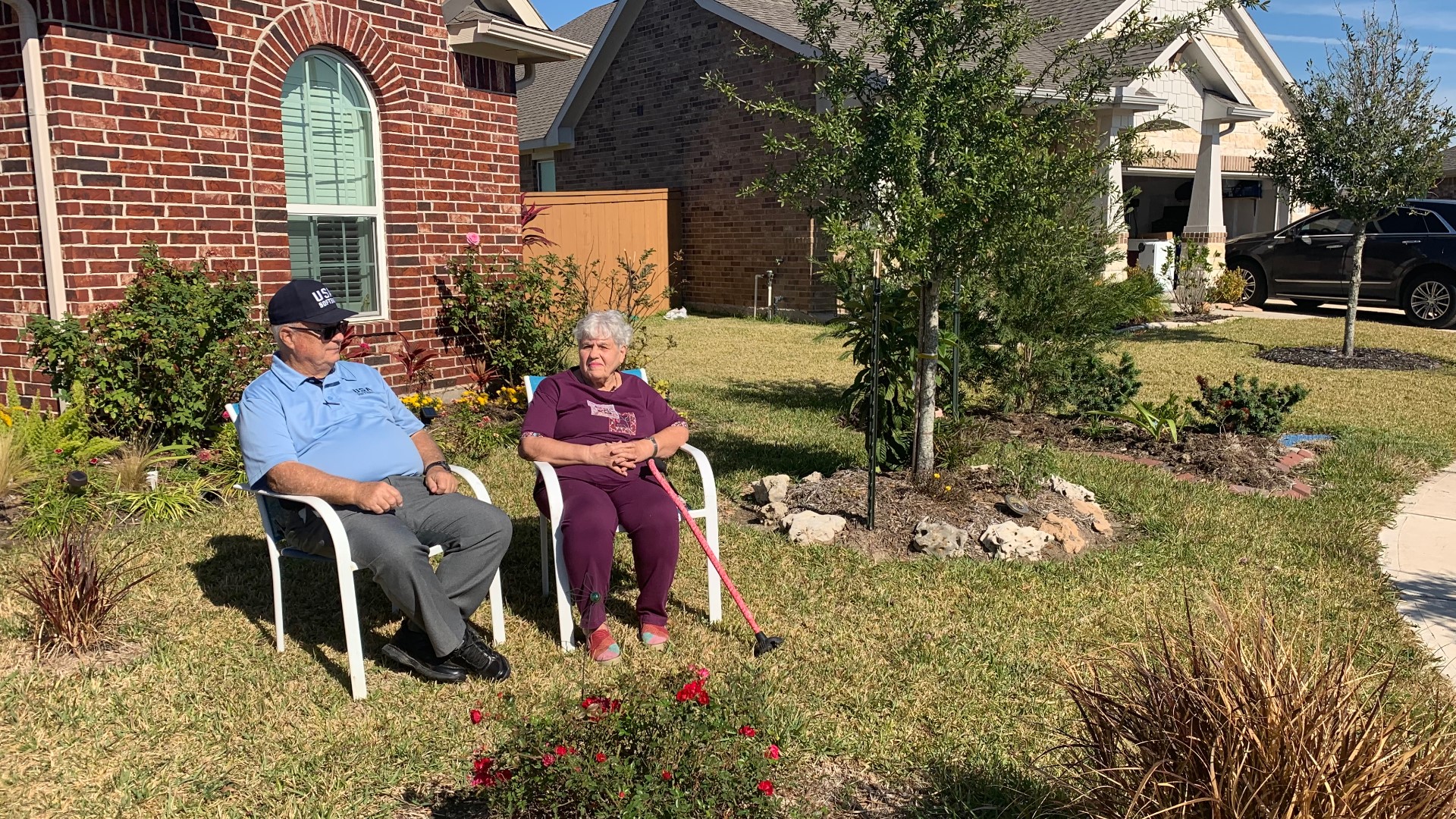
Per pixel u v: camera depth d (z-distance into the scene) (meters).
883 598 4.45
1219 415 7.54
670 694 2.70
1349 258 15.40
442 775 3.07
